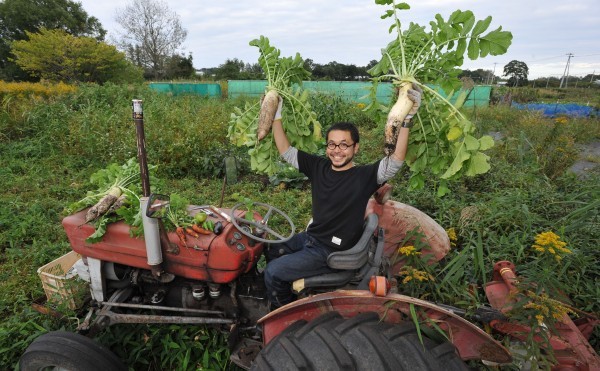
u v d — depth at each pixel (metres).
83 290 2.88
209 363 2.75
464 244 3.81
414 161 2.32
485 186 5.61
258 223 2.47
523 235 3.65
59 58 28.12
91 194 2.79
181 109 10.71
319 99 12.30
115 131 8.03
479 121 8.90
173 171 6.97
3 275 3.71
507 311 2.25
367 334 1.76
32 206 5.09
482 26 1.95
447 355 1.76
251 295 2.61
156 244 2.29
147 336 2.91
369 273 2.27
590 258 3.16
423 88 2.14
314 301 1.96
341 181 2.24
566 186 5.55
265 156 2.70
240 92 21.23
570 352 2.09
